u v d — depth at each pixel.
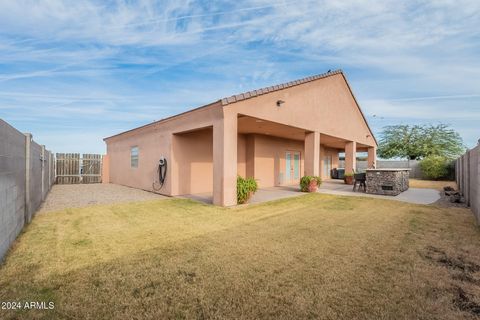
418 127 27.80
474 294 2.86
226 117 8.07
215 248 4.24
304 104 11.50
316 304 2.65
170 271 3.37
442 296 2.82
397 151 27.72
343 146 22.45
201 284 3.04
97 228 5.48
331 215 6.91
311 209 7.79
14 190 4.57
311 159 12.37
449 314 2.51
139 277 3.20
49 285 2.99
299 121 11.17
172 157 10.73
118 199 9.73
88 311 2.51
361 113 17.67
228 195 8.24
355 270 3.44
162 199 9.69
